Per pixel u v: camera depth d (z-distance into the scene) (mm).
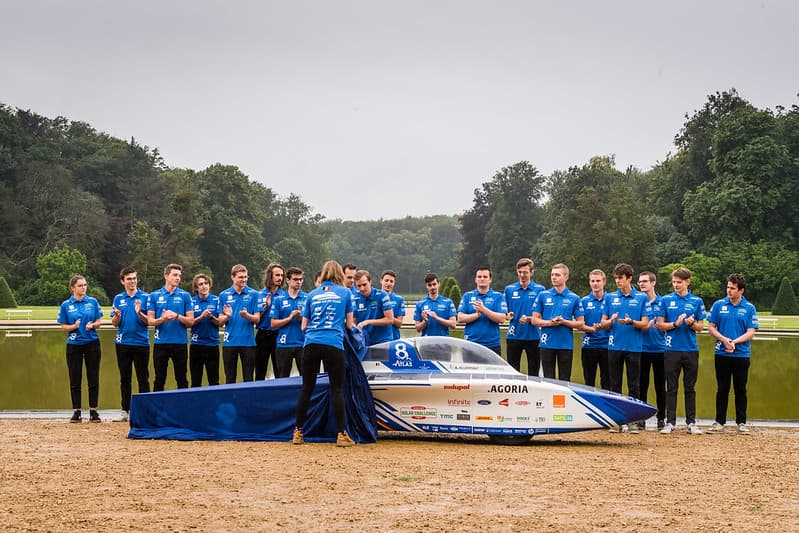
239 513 6770
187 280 85562
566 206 92875
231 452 9844
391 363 11289
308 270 128500
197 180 102500
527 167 106562
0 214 83188
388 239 186250
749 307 12500
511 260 105312
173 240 87500
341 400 10406
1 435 11352
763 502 7406
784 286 60188
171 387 18453
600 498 7457
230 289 13430
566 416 10703
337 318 10469
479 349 11461
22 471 8562
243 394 11031
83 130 118250
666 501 7383
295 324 12664
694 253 68500
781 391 18672
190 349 13492
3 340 32125
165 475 8344
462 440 11203
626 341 12648
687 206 77500
